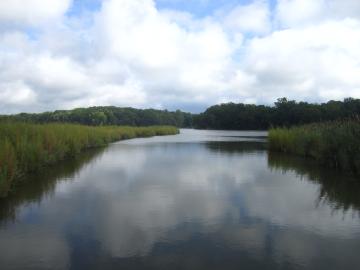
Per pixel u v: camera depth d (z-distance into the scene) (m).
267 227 6.86
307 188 10.58
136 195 9.48
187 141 35.22
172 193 9.79
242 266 5.14
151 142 32.62
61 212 7.77
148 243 5.97
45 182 11.20
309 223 7.13
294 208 8.27
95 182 11.27
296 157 19.19
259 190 10.27
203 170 14.09
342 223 7.15
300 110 85.44
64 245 5.88
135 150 23.27
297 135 21.11
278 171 13.91
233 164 16.02
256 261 5.31
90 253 5.56
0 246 5.82
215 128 112.62
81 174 12.82
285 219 7.40
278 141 23.16
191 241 6.09
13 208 8.07
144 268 5.05
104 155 19.70
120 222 7.10
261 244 5.98
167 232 6.53
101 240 6.11
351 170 13.20
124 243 5.97
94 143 25.84
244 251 5.67
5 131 13.32
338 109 78.25
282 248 5.82
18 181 11.12
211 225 6.96
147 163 16.19
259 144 30.84
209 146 27.86
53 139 15.89
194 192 9.94
